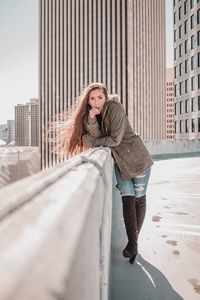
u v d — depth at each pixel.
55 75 94.00
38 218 0.46
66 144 3.31
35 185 0.65
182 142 32.34
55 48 93.81
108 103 3.00
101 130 3.17
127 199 3.10
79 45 88.25
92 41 85.56
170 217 5.16
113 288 2.61
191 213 5.44
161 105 104.88
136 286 2.65
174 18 68.44
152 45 97.25
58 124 3.32
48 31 95.75
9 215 0.45
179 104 66.06
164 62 109.88
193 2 58.84
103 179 1.55
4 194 0.52
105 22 83.06
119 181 3.14
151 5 96.94
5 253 0.33
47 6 96.25
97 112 3.02
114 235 4.20
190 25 60.47
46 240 0.39
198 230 4.38
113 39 81.44
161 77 106.19
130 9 79.12
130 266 3.09
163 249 3.60
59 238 0.43
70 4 90.50
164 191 7.88
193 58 59.78
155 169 14.23
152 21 97.75
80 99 3.14
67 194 0.67
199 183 9.41
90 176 1.06
